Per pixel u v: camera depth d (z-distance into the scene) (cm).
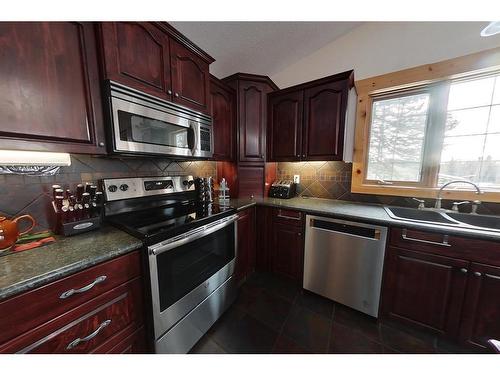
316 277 172
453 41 149
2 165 93
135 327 98
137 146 115
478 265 113
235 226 166
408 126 176
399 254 135
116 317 90
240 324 147
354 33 188
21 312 63
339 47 197
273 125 216
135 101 112
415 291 132
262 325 146
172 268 110
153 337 102
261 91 212
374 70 182
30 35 79
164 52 127
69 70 91
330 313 158
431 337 133
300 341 132
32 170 102
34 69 81
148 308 101
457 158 159
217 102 190
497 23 103
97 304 83
